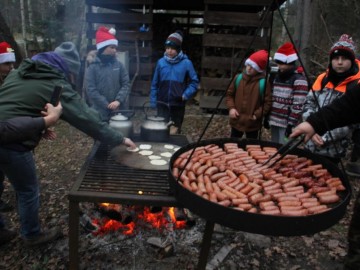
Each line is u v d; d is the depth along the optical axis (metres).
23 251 2.67
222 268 2.54
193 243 2.78
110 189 2.03
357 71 2.70
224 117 6.93
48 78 2.19
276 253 2.75
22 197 2.44
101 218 2.90
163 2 8.05
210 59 6.99
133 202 1.93
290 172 2.13
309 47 6.02
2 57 3.38
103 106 4.12
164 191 2.03
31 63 2.19
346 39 2.67
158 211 2.75
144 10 6.89
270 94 3.70
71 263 2.15
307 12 5.87
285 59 3.43
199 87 7.83
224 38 6.84
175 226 2.88
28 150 2.28
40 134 2.19
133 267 2.50
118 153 2.59
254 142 2.67
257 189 1.91
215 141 2.62
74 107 2.18
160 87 4.57
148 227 2.84
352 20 10.90
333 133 2.81
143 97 7.22
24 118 1.97
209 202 1.55
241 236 2.93
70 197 1.94
